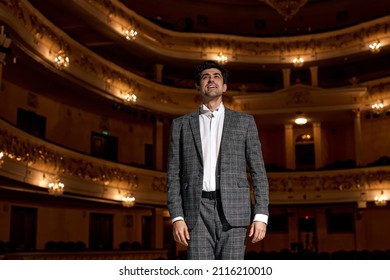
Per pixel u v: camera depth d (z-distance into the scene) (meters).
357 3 26.58
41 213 20.56
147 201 21.56
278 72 26.52
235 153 3.57
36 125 19.89
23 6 14.34
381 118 24.98
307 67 25.14
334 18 27.08
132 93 21.22
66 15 19.88
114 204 21.77
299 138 25.88
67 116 21.64
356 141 23.16
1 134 13.05
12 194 17.48
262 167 3.62
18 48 15.09
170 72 26.23
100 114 23.44
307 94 23.80
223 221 3.47
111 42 22.33
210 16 27.73
